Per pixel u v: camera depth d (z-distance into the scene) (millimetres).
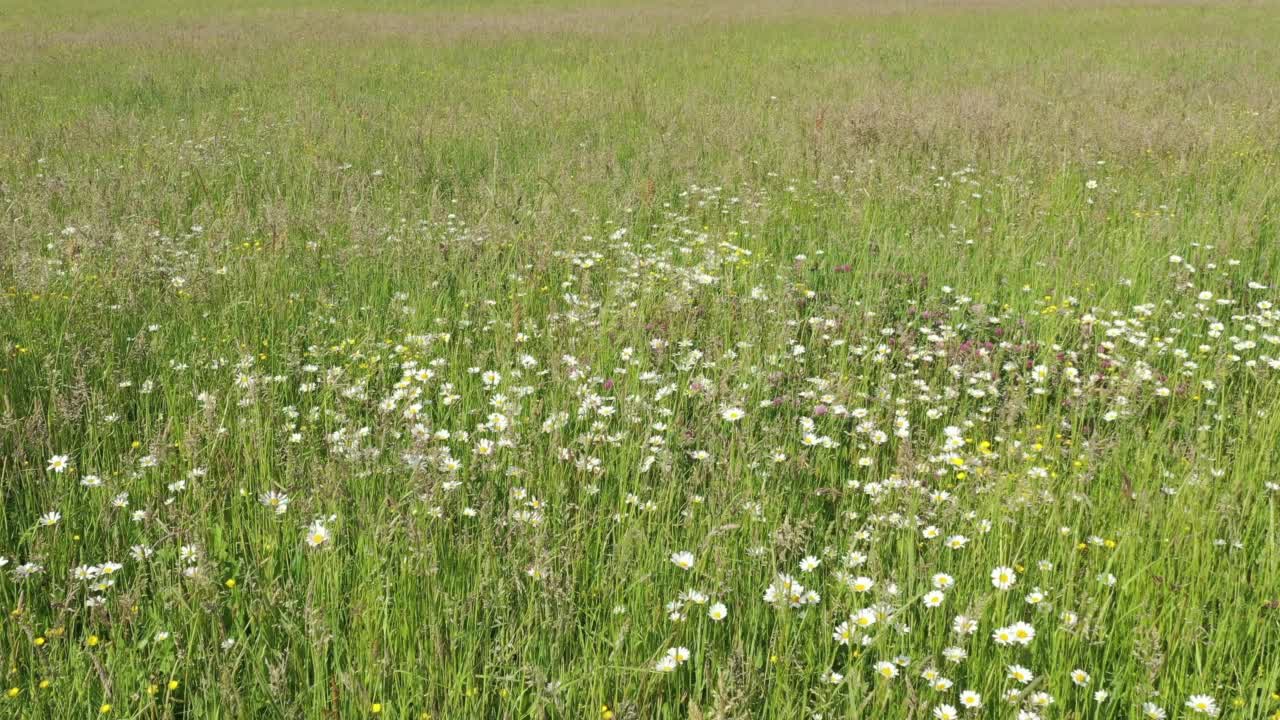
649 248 7500
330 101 14578
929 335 5656
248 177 10023
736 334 5926
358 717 2832
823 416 4781
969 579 3393
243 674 3107
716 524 3568
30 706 2859
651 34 25078
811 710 2848
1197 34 24047
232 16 30531
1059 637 3041
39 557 3436
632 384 5074
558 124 12586
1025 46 21859
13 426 4164
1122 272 6777
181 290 6246
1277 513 3830
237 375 5051
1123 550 3473
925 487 4074
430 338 5480
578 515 3668
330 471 3779
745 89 15711
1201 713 2805
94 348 5289
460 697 2928
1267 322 5750
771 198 8844
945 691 2947
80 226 7137
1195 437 4641
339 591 3385
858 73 17391
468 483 3875
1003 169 9430
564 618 3119
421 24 27797
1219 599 3318
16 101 13992
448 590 3391
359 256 6969
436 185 8711
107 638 3283
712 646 3119
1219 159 9836
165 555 3562
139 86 15625
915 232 7801
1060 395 4961
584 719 2898
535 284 6578
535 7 35531
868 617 3043
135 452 4426
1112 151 10258
